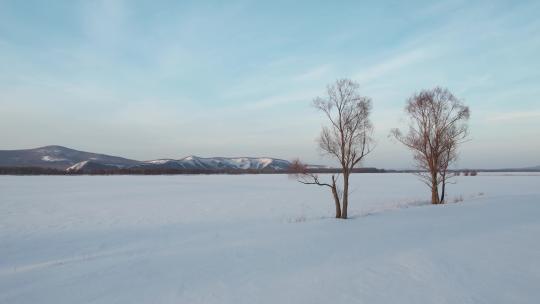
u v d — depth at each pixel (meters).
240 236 17.50
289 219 24.92
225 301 8.26
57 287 9.91
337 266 10.80
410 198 41.03
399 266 10.52
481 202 28.78
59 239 19.16
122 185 73.75
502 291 8.30
